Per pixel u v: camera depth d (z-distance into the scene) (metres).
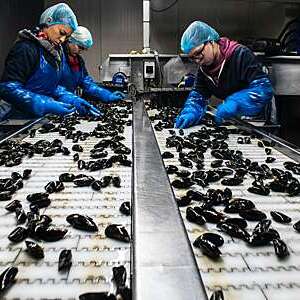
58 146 1.49
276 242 0.69
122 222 0.81
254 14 4.59
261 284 0.59
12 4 3.67
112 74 3.62
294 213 0.87
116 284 0.57
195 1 4.50
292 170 1.22
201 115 2.33
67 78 3.19
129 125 2.13
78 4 4.62
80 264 0.64
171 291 0.46
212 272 0.62
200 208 0.85
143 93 3.21
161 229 0.62
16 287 0.57
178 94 3.20
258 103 2.18
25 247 0.70
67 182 1.09
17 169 1.22
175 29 4.55
